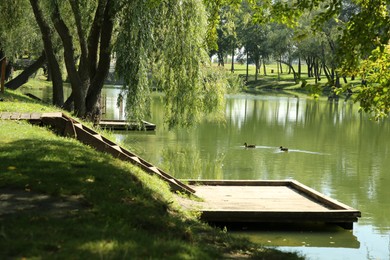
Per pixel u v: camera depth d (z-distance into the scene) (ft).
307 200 48.03
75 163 33.09
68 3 84.94
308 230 42.83
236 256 25.46
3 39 102.12
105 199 27.09
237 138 104.94
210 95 83.87
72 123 45.37
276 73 427.74
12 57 110.52
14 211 23.59
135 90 69.21
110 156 40.37
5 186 27.22
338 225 44.37
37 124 46.62
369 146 99.71
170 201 35.09
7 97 68.49
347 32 31.73
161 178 45.14
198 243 25.64
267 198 48.47
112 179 30.94
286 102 225.76
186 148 88.69
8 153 33.42
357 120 154.10
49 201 25.55
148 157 78.02
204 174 66.95
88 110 80.43
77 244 19.69
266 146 94.68
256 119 148.15
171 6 72.69
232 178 65.05
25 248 18.80
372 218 48.34
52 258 18.04
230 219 41.73
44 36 85.71
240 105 202.39
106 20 75.56
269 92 302.04
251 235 41.04
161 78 76.48
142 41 68.80
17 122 45.37
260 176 66.85
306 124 138.51
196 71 74.79
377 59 35.70
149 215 26.35
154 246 20.90
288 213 42.47
